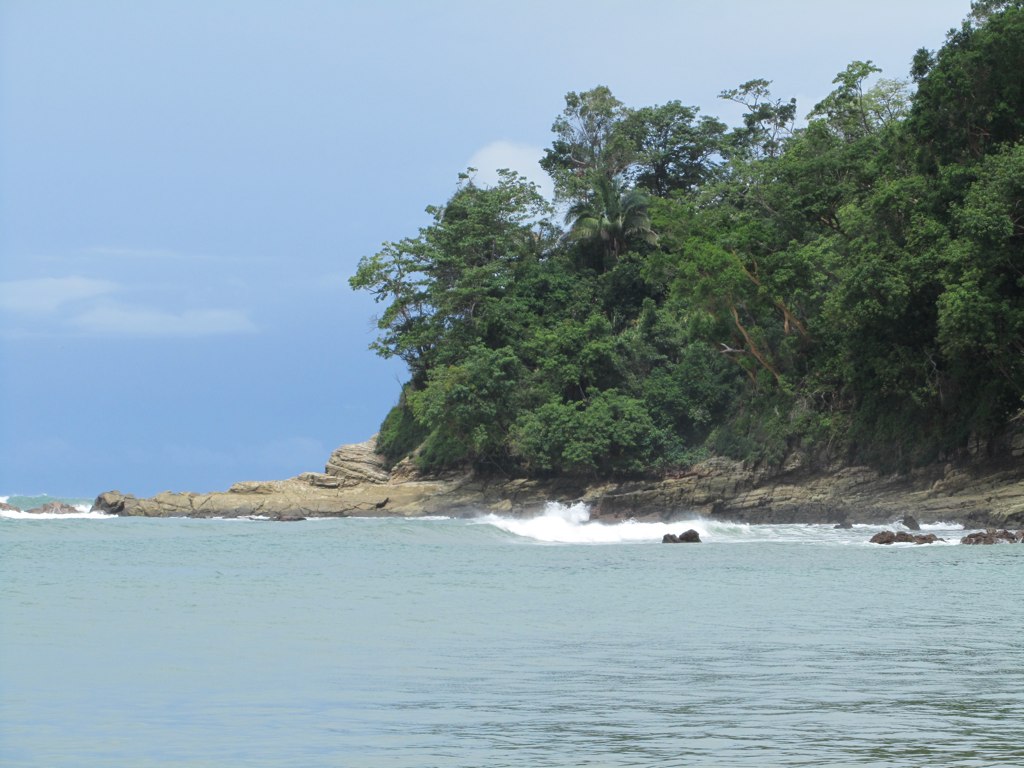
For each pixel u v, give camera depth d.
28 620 25.56
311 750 12.80
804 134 91.69
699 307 90.25
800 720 14.30
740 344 95.50
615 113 134.38
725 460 94.44
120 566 42.81
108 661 19.44
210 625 24.62
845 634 22.73
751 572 39.19
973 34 71.81
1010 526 64.88
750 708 15.11
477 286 114.19
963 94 70.69
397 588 33.84
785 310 86.12
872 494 79.38
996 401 73.44
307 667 18.80
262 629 23.95
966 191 69.44
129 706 15.45
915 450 78.75
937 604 28.50
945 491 73.44
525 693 16.38
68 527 73.19
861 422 83.06
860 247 76.31
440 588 33.88
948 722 14.09
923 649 20.53
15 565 43.00
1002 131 71.69
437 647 21.03
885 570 39.38
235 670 18.45
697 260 88.62
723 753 12.45
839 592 31.80
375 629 23.88
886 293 72.06
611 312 115.56
